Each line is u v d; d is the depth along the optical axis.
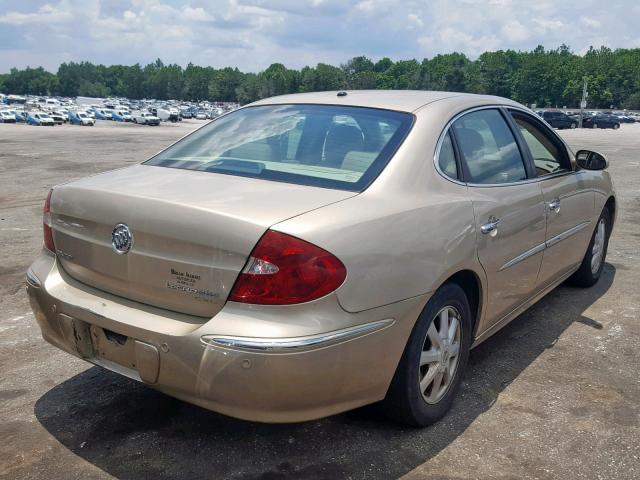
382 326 2.69
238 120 3.78
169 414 3.29
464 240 3.12
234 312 2.48
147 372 2.65
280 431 3.13
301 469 2.83
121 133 41.47
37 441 3.03
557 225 4.25
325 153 3.18
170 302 2.66
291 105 3.75
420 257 2.84
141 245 2.70
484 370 3.88
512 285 3.75
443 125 3.35
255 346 2.40
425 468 2.85
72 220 2.98
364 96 3.70
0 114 72.50
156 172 3.20
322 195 2.77
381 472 2.82
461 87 161.12
